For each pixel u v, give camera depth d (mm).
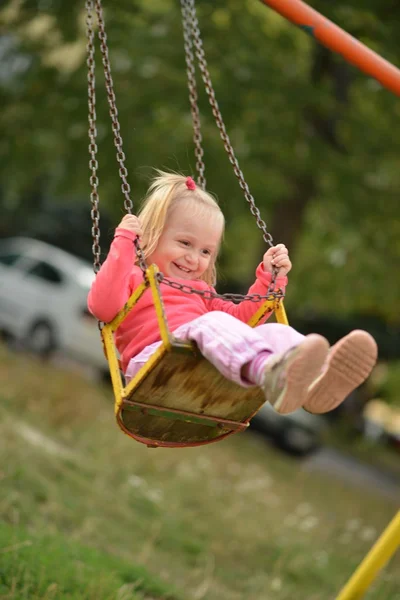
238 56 12422
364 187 13375
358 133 13539
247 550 8703
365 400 26141
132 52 12406
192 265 4344
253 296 4125
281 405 3496
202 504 9750
